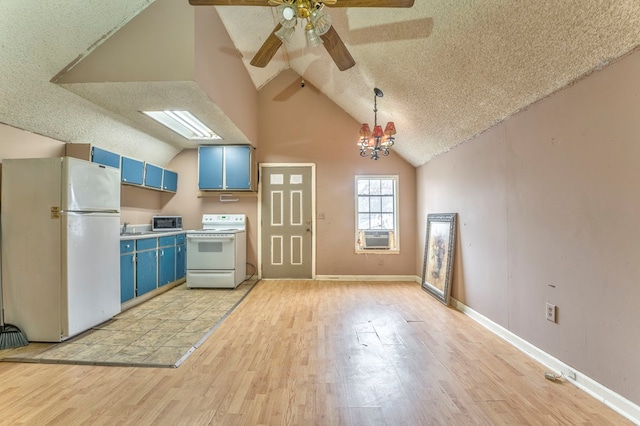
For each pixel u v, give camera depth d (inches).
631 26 58.6
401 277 204.7
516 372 84.4
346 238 206.4
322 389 76.5
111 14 102.3
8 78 98.6
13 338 100.8
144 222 191.6
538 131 91.1
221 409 68.6
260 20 143.6
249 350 98.7
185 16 107.9
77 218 107.5
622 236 65.8
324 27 83.7
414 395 73.9
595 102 71.8
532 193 93.8
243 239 198.7
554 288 85.0
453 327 119.1
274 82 208.4
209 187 195.3
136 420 64.9
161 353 95.8
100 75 107.8
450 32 91.1
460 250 141.5
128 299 141.3
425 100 130.6
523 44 78.2
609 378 69.0
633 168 63.4
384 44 116.3
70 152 136.8
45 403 70.7
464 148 138.2
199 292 171.2
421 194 195.2
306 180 207.3
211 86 123.2
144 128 160.4
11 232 104.6
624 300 65.6
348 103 190.9
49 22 92.0
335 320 127.1
